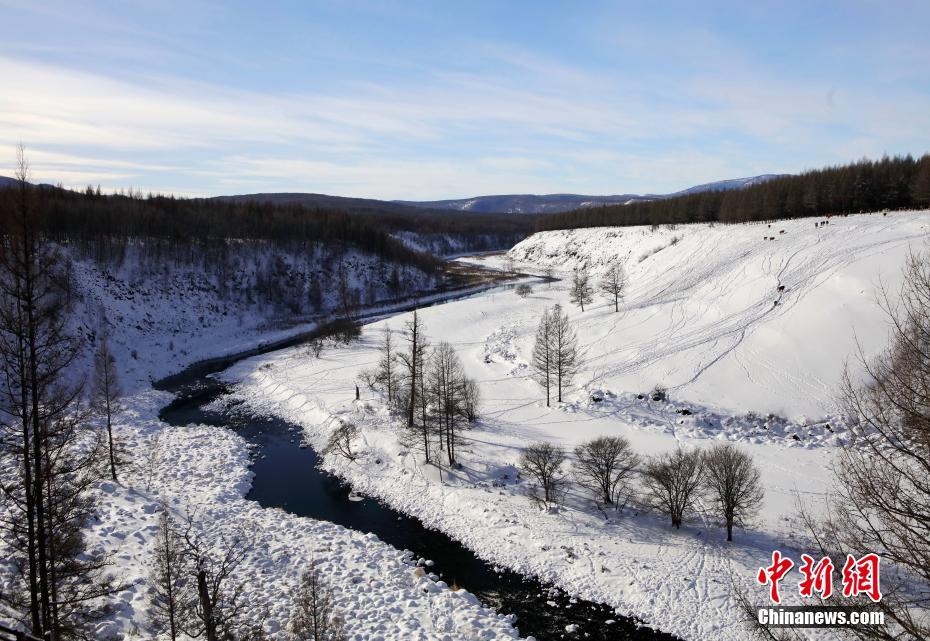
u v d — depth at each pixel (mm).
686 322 68625
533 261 187125
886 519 10406
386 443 47562
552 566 31328
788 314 60625
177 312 90500
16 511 26781
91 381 60531
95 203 104625
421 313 97750
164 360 76312
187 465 44438
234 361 80062
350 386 63375
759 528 32938
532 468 38781
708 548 31406
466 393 48562
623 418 50344
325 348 79875
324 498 40438
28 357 16703
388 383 56875
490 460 43469
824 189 103938
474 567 32000
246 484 42281
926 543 9797
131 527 32562
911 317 11109
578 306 92562
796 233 84562
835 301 58531
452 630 26078
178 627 20391
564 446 45219
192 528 33875
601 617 27547
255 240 120438
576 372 59000
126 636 22406
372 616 26688
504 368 66562
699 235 105812
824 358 52688
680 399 52188
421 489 40719
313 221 139125
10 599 19094
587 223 193000
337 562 31469
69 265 75438
